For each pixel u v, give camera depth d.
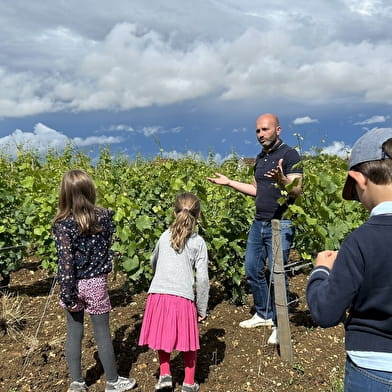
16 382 3.69
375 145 1.63
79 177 3.24
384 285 1.57
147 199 5.94
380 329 1.60
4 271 5.88
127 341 4.41
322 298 1.61
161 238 3.69
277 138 4.43
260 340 4.46
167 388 3.63
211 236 5.34
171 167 7.19
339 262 1.62
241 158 10.76
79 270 3.31
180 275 3.49
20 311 4.96
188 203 3.63
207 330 4.71
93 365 3.97
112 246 5.08
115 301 5.47
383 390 1.58
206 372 3.91
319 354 4.20
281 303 4.01
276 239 4.02
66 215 3.24
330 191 4.70
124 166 9.75
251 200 5.73
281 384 3.72
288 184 4.08
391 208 1.61
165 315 3.41
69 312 3.44
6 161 10.23
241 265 5.56
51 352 4.14
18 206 6.40
